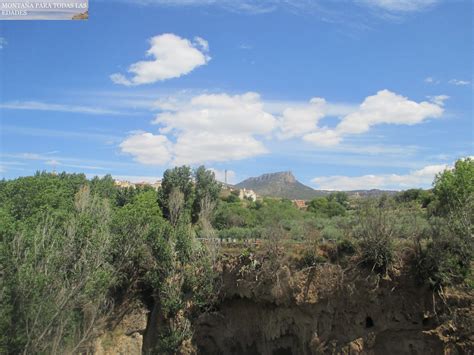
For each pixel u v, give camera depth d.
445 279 32.88
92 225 39.69
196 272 43.25
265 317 41.75
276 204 101.31
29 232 34.41
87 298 34.66
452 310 32.81
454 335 32.41
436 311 33.62
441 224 35.22
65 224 38.66
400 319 35.00
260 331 42.56
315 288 37.56
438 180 48.22
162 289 42.59
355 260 36.69
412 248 35.47
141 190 90.50
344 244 37.88
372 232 35.91
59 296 30.36
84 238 37.03
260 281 39.94
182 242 44.25
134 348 43.66
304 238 42.56
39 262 31.02
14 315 27.55
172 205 69.81
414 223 37.09
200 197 77.94
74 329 33.00
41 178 69.69
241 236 52.00
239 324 43.59
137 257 44.53
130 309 44.53
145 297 45.72
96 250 36.59
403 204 40.78
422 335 34.12
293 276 38.53
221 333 43.88
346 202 98.50
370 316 35.97
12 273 28.86
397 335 35.31
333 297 36.94
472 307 32.00
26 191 60.53
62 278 32.62
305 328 38.88
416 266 34.66
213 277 42.41
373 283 35.44
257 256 41.09
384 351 35.53
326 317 37.56
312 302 37.56
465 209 35.81
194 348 42.28
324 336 37.41
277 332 40.84
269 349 41.69
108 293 43.16
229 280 42.84
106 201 59.53
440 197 46.81
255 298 41.34
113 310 43.69
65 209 55.78
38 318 28.25
